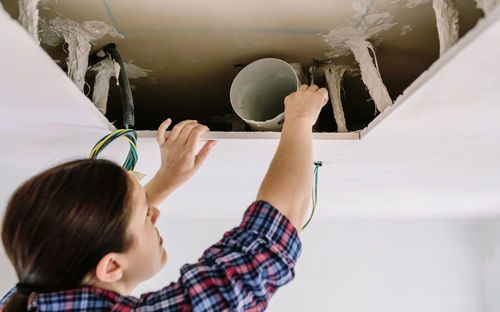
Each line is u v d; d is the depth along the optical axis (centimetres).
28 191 61
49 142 115
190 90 157
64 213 59
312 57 138
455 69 70
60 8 115
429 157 130
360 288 272
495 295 267
